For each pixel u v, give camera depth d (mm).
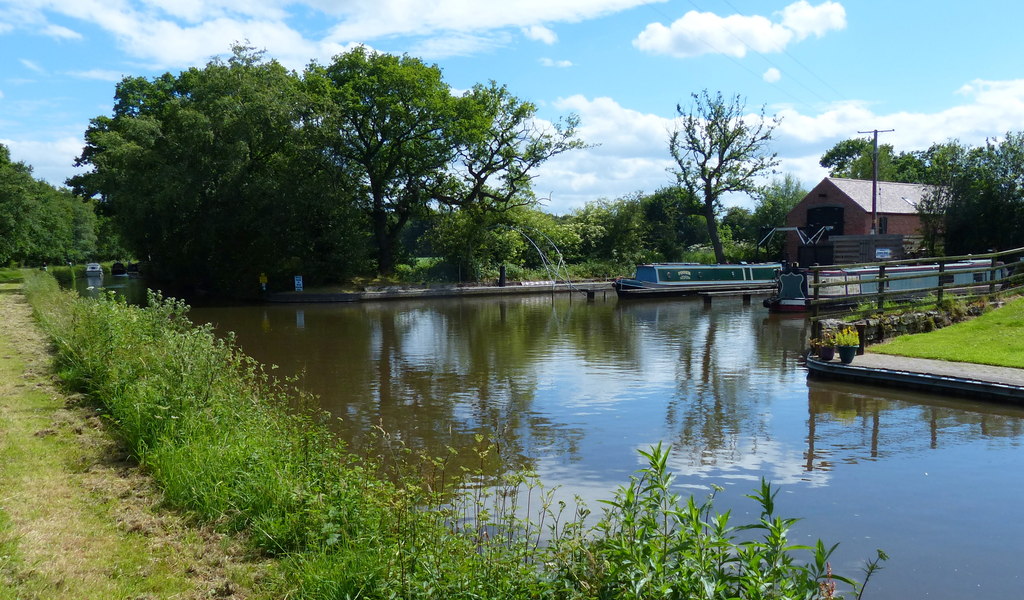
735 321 23875
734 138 43906
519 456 8547
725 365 14977
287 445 6648
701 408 10992
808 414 10500
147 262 47625
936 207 35750
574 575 3760
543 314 27078
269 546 5156
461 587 3996
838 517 6633
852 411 10625
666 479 3955
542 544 5809
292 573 4684
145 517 5617
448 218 40094
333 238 35188
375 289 35125
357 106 35156
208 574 4742
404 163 38312
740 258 48844
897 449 8695
